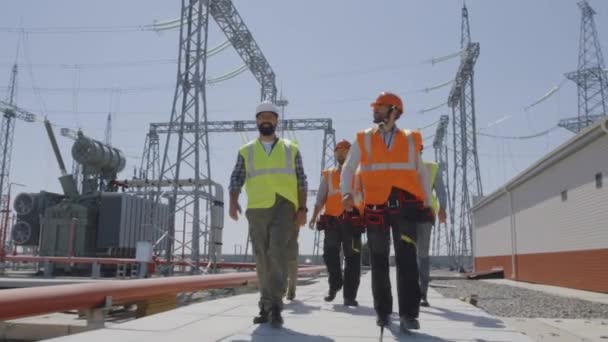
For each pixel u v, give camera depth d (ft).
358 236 21.62
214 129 121.80
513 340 12.67
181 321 15.65
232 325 14.93
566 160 56.80
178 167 72.90
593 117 142.92
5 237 84.94
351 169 14.05
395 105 14.07
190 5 75.51
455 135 140.15
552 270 60.34
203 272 72.43
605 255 47.42
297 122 126.11
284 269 15.20
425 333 13.57
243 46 93.81
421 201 13.60
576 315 27.81
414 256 13.43
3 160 147.33
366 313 18.62
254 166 15.78
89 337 12.80
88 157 89.86
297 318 16.87
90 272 83.20
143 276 66.54
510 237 78.74
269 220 15.48
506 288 53.62
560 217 58.39
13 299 12.18
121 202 87.15
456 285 59.52
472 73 123.03
